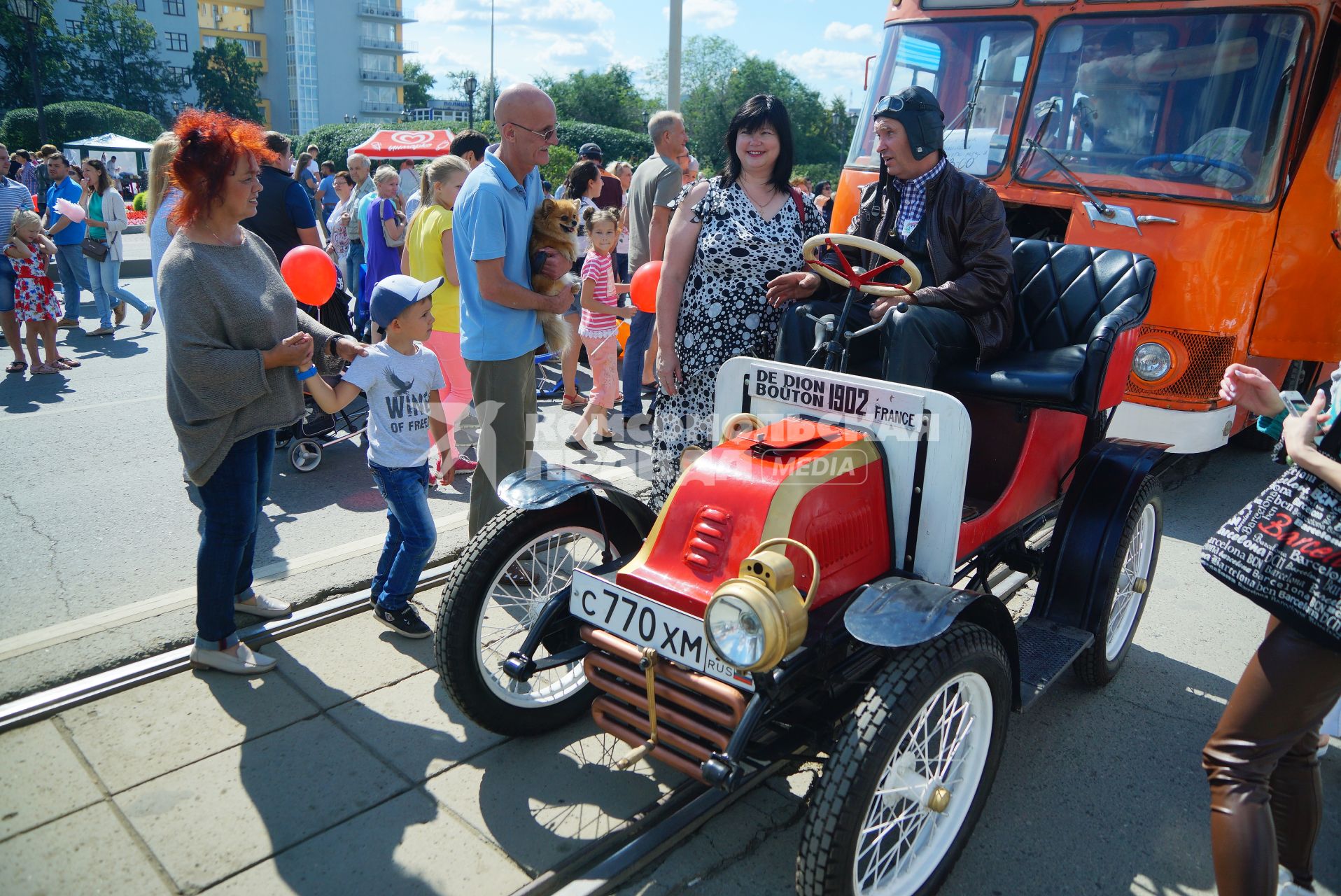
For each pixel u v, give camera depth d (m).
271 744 3.01
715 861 2.60
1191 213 4.91
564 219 3.79
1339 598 1.94
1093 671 3.46
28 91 68.12
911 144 3.13
